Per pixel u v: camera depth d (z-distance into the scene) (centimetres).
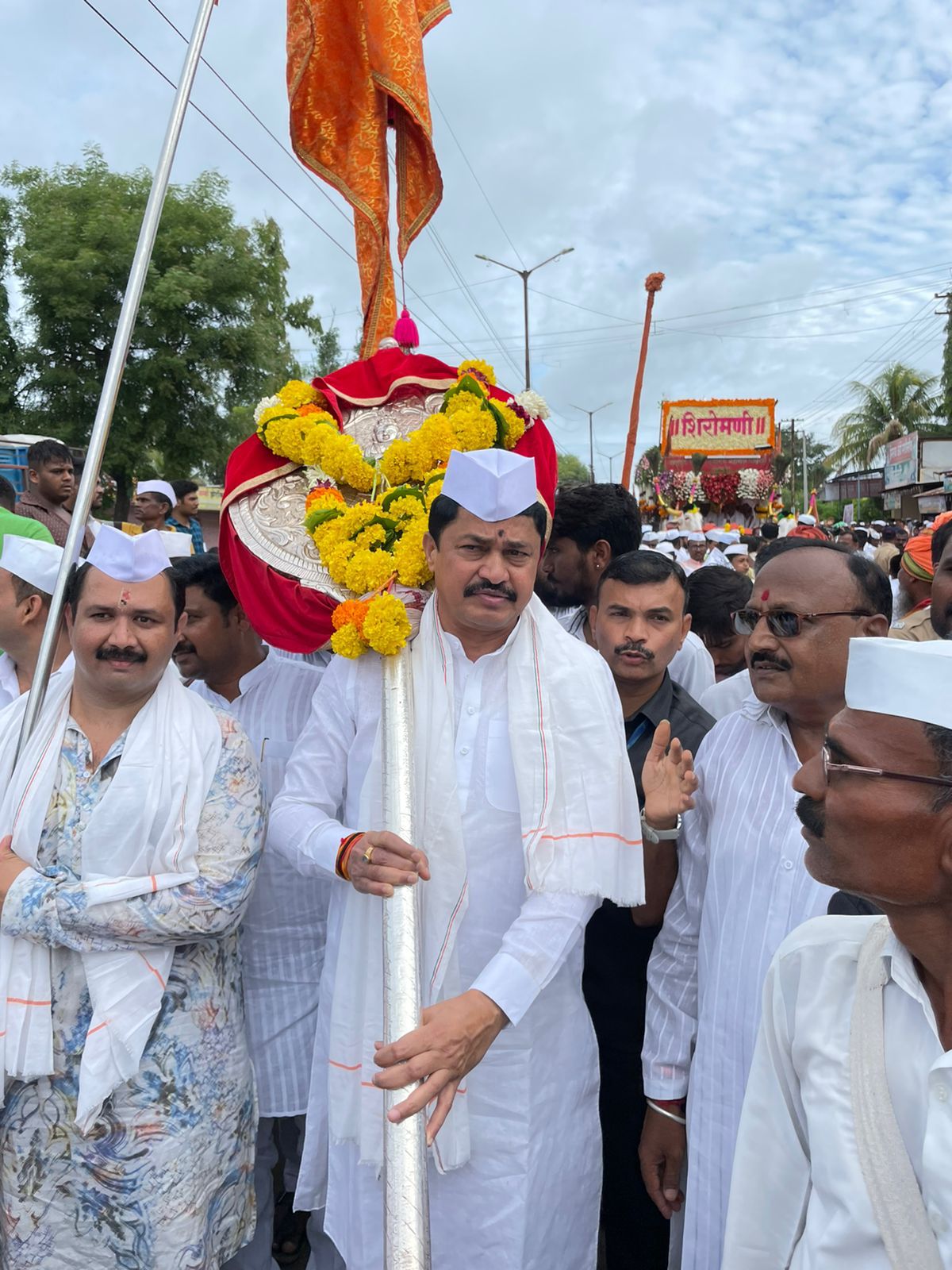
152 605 196
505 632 202
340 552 219
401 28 277
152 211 208
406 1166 146
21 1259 197
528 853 188
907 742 103
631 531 333
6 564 243
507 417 241
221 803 206
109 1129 193
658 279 1311
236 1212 214
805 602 188
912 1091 106
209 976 208
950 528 278
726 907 192
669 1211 216
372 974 193
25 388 1877
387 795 183
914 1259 99
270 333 1931
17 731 212
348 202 291
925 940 107
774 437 2647
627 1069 247
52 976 195
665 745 211
